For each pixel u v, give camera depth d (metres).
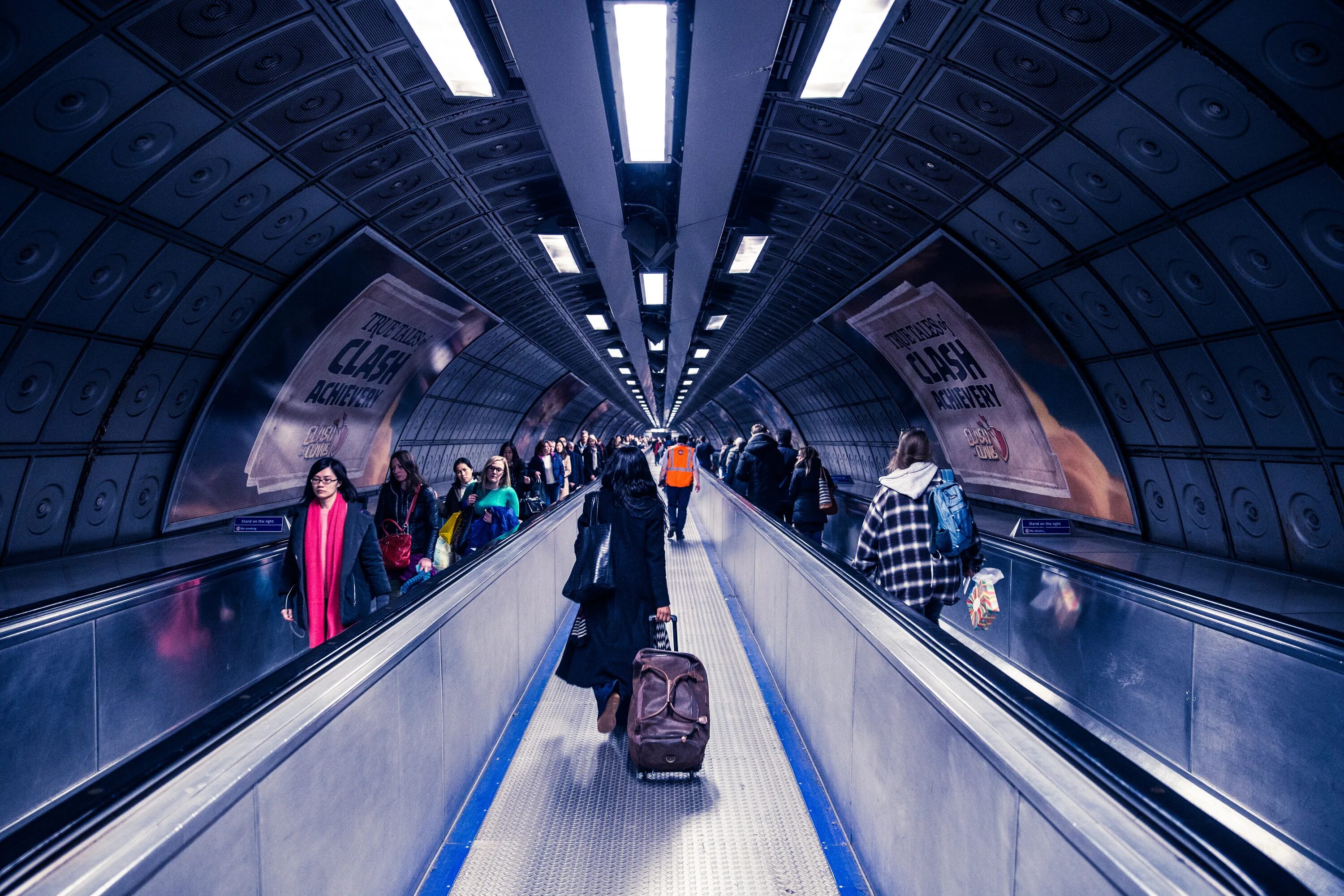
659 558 3.64
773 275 10.78
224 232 5.76
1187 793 3.48
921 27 4.30
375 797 2.21
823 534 10.07
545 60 3.84
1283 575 5.02
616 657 3.55
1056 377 7.33
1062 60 4.08
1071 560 4.57
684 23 3.79
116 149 4.32
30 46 3.40
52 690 3.50
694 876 2.65
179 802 1.28
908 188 6.39
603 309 13.81
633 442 6.12
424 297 9.61
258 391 8.05
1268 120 3.65
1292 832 2.90
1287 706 2.98
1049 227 5.73
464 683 3.24
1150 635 3.84
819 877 2.63
